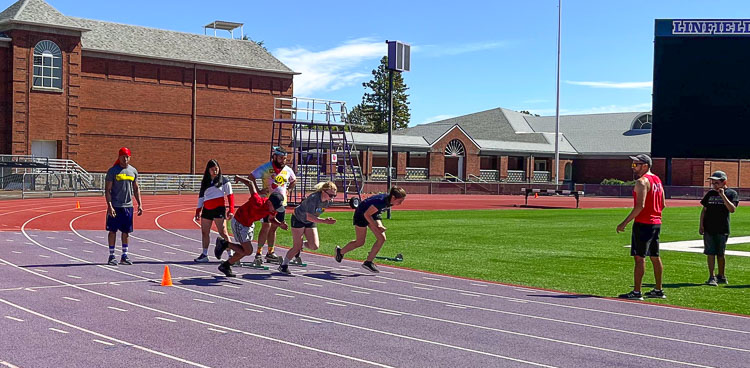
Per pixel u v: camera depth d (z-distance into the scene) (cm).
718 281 1370
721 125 5062
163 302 1030
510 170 8181
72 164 5084
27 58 4928
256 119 6156
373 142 6806
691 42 5109
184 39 5978
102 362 711
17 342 782
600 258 1734
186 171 5803
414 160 8000
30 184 4716
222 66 5925
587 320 999
